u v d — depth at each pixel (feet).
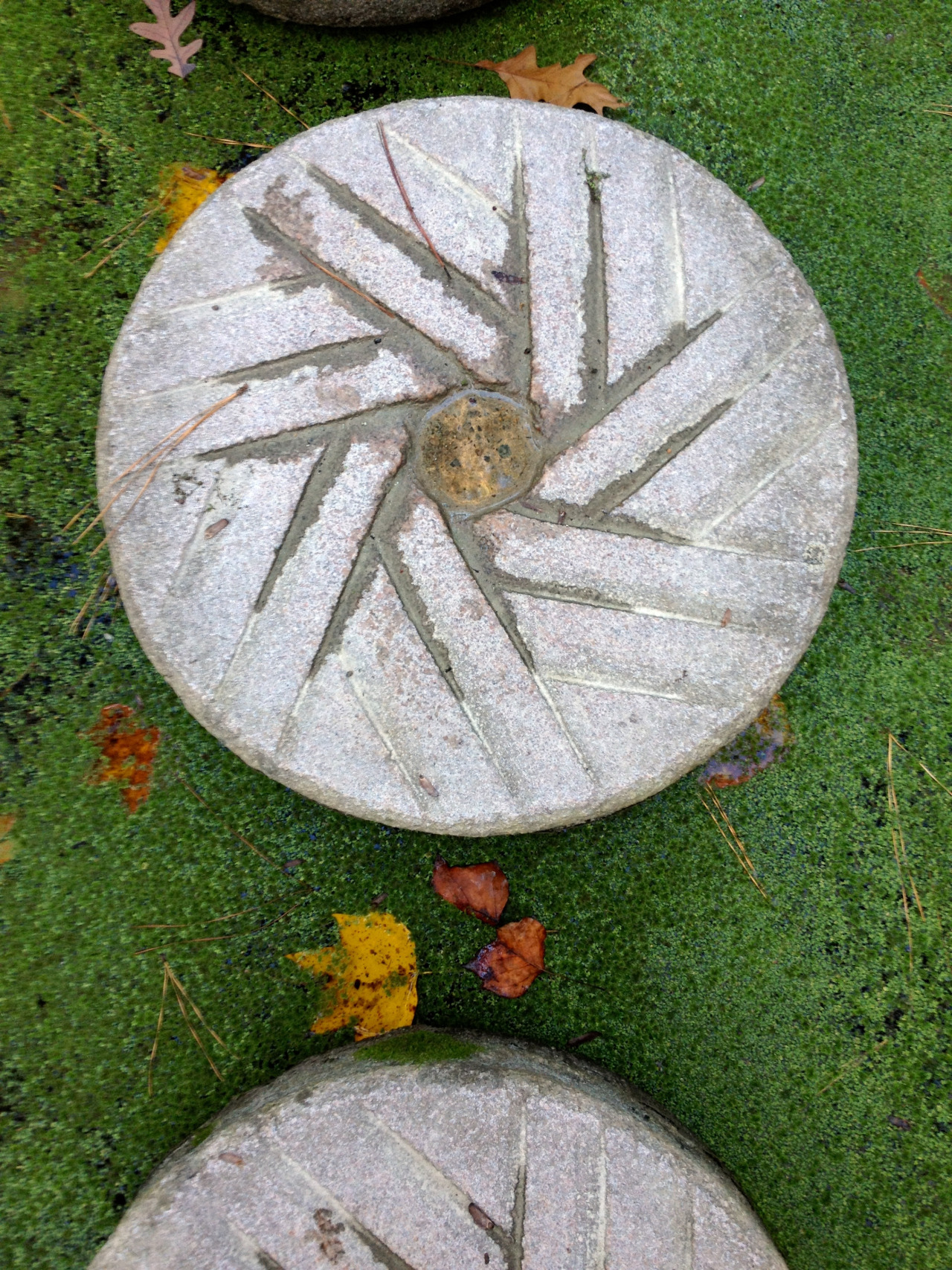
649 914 2.88
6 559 2.87
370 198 2.51
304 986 2.82
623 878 2.89
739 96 3.09
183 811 2.85
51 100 2.98
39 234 2.95
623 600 2.43
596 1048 2.82
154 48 3.01
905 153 3.09
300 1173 2.32
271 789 2.87
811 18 3.10
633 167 2.54
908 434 3.02
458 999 2.83
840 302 3.04
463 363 2.47
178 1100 2.76
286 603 2.41
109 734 2.86
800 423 2.50
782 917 2.88
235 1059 2.78
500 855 2.88
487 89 3.08
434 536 2.43
